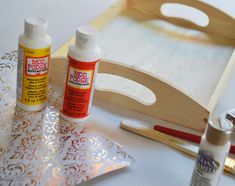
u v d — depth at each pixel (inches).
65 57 32.2
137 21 43.6
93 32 27.0
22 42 27.3
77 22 43.2
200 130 31.0
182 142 29.5
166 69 36.8
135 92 33.0
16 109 29.7
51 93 31.9
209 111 30.1
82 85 28.0
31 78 28.3
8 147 26.3
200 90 34.4
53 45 38.3
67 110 29.1
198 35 43.3
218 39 42.9
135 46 39.3
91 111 31.3
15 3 45.1
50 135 27.9
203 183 24.2
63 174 25.0
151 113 31.9
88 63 27.2
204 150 23.7
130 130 30.0
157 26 43.6
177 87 30.3
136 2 45.2
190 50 40.3
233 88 37.2
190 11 46.9
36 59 27.8
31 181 24.1
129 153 28.0
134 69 30.4
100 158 26.7
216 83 35.6
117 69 30.8
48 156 26.1
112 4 44.9
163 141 29.3
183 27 44.3
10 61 34.2
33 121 28.9
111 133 29.6
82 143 27.7
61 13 44.6
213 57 39.6
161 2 44.3
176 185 26.2
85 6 47.0
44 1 46.5
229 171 27.2
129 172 26.5
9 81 32.1
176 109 30.9
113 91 32.1
